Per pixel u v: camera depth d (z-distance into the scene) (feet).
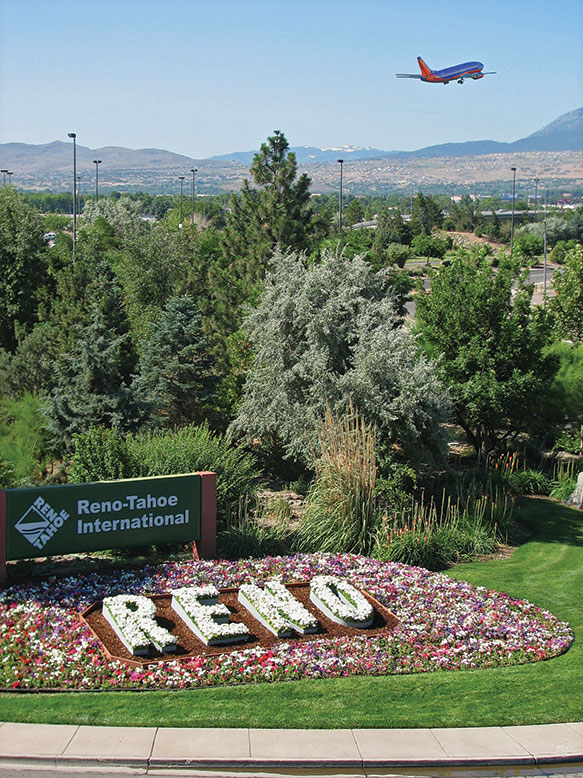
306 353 59.72
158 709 28.43
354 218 374.02
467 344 71.05
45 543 40.06
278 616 35.94
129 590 38.34
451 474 64.28
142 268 117.60
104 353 57.93
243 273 107.65
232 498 50.72
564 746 27.78
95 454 46.91
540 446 78.69
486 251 77.87
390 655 33.68
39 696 29.01
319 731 27.76
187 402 67.77
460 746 27.40
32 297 101.35
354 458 48.55
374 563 44.24
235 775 25.54
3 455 56.44
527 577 45.55
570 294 95.20
